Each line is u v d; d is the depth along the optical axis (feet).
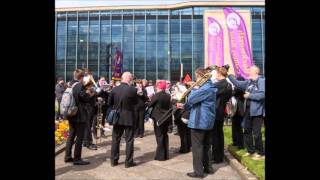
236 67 45.62
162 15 148.87
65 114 26.78
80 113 27.09
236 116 30.53
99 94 39.17
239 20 45.80
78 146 27.37
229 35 46.50
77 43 150.00
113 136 27.53
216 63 49.32
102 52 149.18
